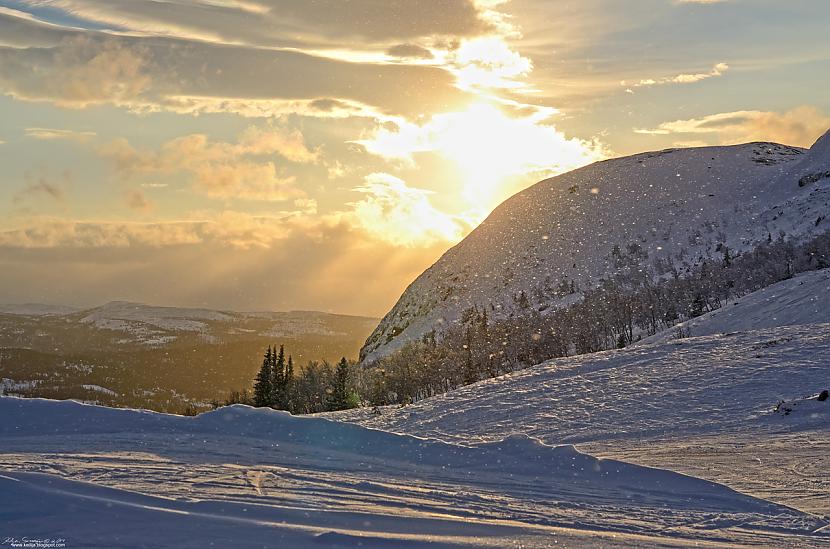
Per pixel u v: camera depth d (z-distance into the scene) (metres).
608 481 12.23
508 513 9.90
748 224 174.38
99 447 13.16
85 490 9.09
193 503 8.93
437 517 9.30
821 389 33.06
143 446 13.41
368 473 12.09
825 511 11.68
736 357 41.50
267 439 14.42
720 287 109.81
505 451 13.70
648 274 164.25
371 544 7.71
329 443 14.23
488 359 100.88
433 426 33.41
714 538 9.24
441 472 12.50
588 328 106.50
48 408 15.79
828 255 106.88
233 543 7.40
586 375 42.53
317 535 7.83
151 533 7.55
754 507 11.04
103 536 7.37
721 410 31.55
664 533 9.34
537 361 100.00
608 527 9.45
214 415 15.77
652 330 104.88
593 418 32.16
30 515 7.92
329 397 90.94
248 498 9.55
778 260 112.81
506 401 37.59
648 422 30.47
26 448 12.92
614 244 194.00
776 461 18.83
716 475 16.45
